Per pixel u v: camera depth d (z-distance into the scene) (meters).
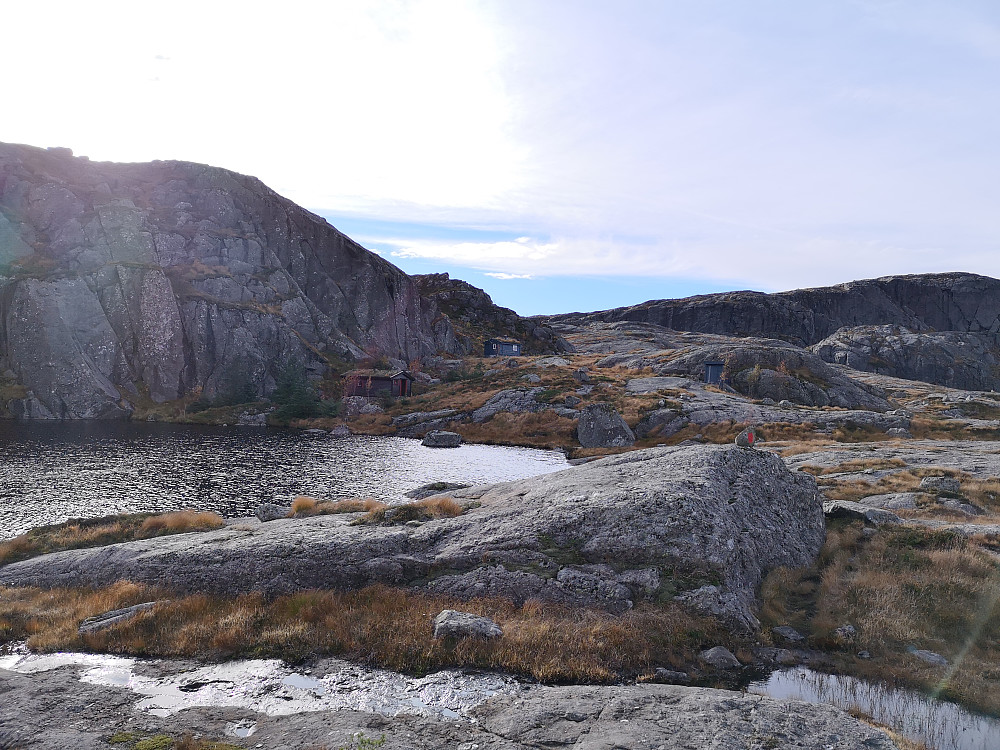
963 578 16.97
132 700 11.66
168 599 17.28
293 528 21.70
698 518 17.67
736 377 96.19
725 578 16.20
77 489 37.03
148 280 91.50
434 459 54.75
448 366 123.62
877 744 10.00
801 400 90.94
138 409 81.62
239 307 98.12
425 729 10.42
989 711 11.73
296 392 80.81
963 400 106.06
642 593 15.88
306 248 124.25
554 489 22.09
